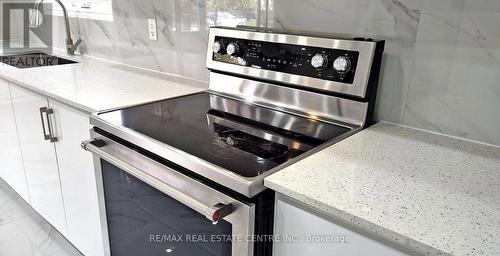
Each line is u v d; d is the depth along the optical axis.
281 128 1.15
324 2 1.25
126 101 1.40
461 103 1.07
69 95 1.47
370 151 0.97
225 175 0.82
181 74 1.86
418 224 0.64
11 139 2.08
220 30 1.44
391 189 0.76
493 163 0.91
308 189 0.75
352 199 0.71
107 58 2.30
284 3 1.35
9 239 2.01
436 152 0.98
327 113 1.23
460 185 0.78
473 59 1.02
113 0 2.12
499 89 1.00
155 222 1.13
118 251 1.39
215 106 1.37
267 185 0.79
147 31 1.96
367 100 1.14
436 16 1.05
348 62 1.12
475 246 0.58
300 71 1.23
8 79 1.80
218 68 1.47
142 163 1.06
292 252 0.83
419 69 1.12
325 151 0.96
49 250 1.92
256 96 1.41
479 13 0.99
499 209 0.69
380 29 1.16
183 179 0.94
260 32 1.31
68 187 1.69
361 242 0.71
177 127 1.13
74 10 2.47
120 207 1.28
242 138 1.05
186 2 1.71
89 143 1.22
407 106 1.17
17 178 2.21
